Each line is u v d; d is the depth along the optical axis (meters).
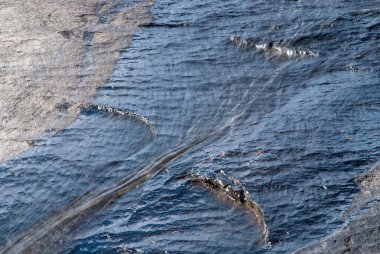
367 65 41.56
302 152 35.00
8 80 45.50
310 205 31.83
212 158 35.84
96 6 53.38
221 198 33.62
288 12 48.41
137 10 52.06
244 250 30.41
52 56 47.47
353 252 28.97
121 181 35.94
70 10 53.03
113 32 49.56
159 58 45.97
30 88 44.44
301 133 36.38
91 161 37.59
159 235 32.06
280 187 33.09
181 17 50.22
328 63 42.69
